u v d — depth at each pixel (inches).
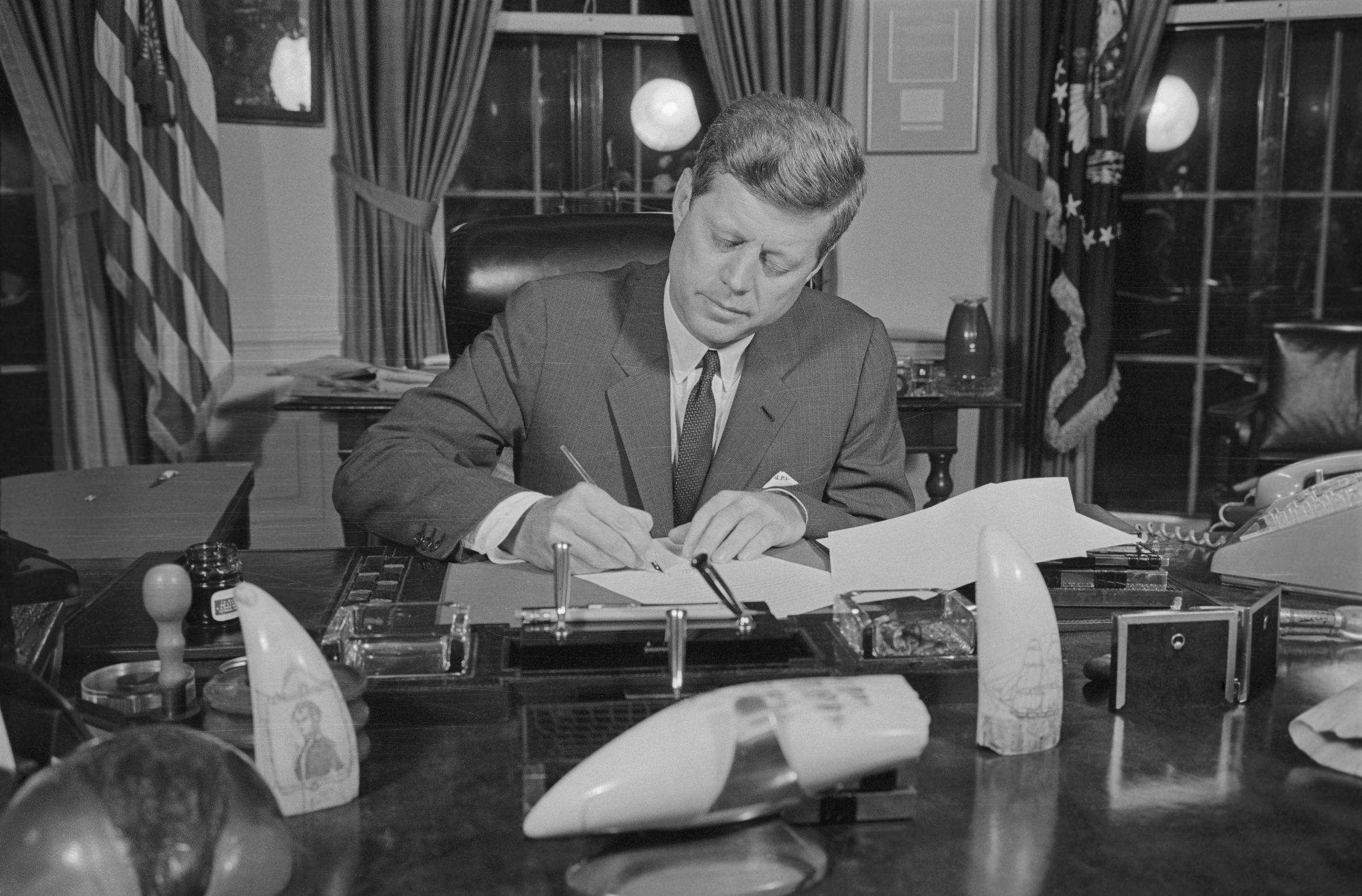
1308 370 122.7
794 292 53.5
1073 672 37.0
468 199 148.8
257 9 138.0
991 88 144.1
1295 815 27.6
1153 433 149.3
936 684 34.7
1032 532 46.3
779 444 59.1
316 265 143.6
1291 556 45.7
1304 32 143.7
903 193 146.3
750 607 37.1
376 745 31.6
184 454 139.6
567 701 32.5
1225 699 34.4
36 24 131.2
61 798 21.8
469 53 142.1
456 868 25.1
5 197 137.6
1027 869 25.1
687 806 25.1
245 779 23.4
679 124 150.7
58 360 139.9
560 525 47.3
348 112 140.8
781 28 142.6
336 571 48.0
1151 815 27.5
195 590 39.6
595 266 69.2
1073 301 141.6
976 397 120.4
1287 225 148.3
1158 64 146.4
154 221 136.0
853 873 24.9
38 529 75.2
